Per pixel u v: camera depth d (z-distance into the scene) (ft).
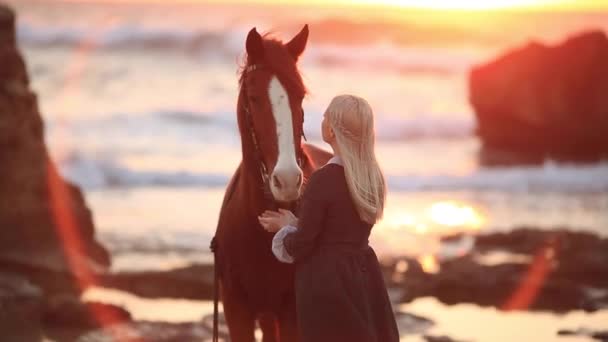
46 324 30.17
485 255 42.98
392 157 91.50
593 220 56.18
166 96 133.18
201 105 126.41
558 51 102.27
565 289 35.24
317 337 15.64
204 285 35.83
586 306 33.94
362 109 15.65
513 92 101.76
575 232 45.19
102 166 75.36
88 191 68.64
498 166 86.79
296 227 16.03
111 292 35.65
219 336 29.73
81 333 29.43
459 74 165.27
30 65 155.12
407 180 74.23
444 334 30.37
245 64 17.19
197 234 50.24
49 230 38.34
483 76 105.60
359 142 15.70
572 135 99.14
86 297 34.58
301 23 217.36
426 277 38.24
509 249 44.55
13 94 37.58
